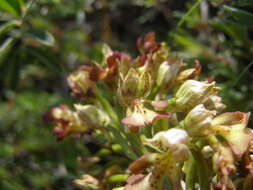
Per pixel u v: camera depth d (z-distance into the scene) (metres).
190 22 0.20
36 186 0.21
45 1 0.23
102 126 0.14
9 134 0.24
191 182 0.12
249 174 0.11
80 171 0.16
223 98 0.16
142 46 0.14
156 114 0.11
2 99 0.23
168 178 0.11
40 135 0.23
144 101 0.12
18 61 0.19
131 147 0.13
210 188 0.11
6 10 0.16
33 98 0.23
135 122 0.11
